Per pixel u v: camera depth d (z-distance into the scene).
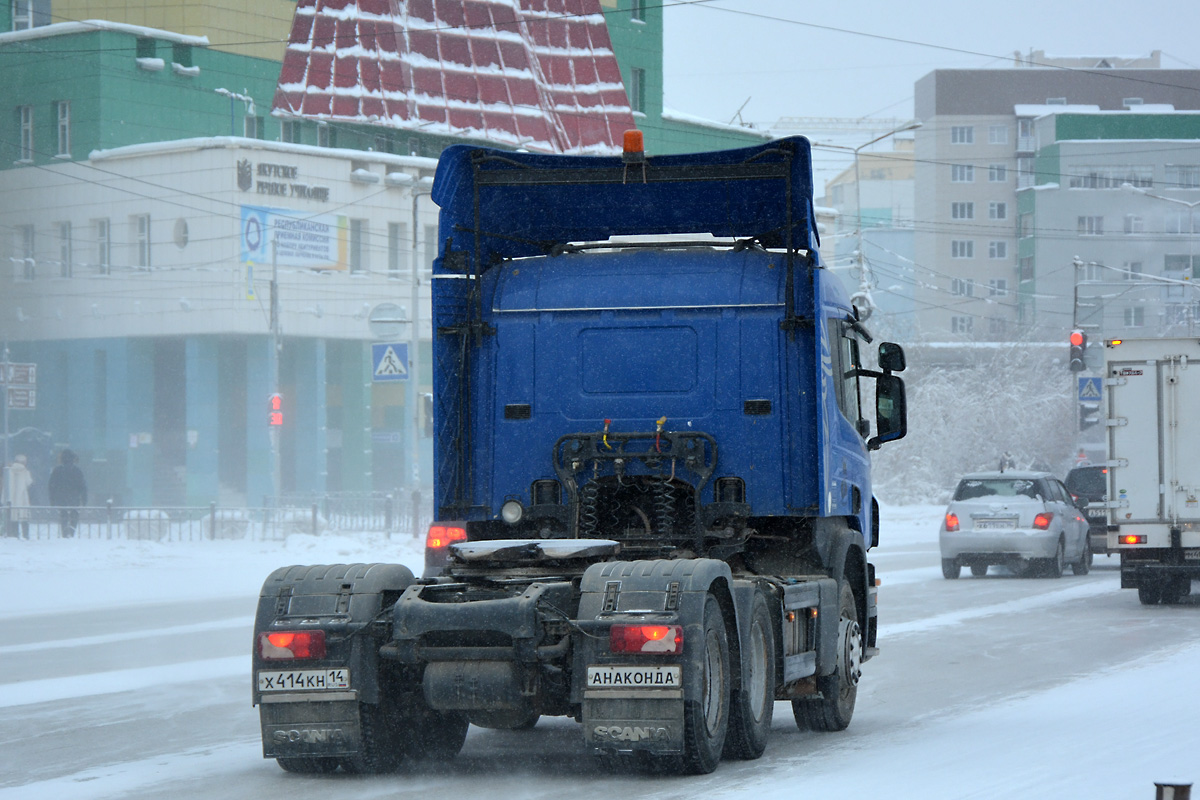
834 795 13.78
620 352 17.52
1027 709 20.22
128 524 69.94
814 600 17.48
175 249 107.06
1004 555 48.16
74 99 110.31
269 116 115.44
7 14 116.50
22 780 15.52
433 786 14.80
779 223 18.53
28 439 111.69
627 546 16.73
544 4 127.31
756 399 17.25
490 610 14.38
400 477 116.88
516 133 121.75
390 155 113.94
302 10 115.31
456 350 17.83
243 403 109.69
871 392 21.38
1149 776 14.62
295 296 108.50
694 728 14.25
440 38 119.94
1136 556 37.78
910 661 26.47
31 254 112.75
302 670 14.91
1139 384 37.88
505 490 17.58
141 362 109.94
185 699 22.16
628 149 17.98
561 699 14.94
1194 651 27.31
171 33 111.25
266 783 15.13
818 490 17.02
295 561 58.34
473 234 18.30
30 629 33.97
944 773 15.05
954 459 131.38
